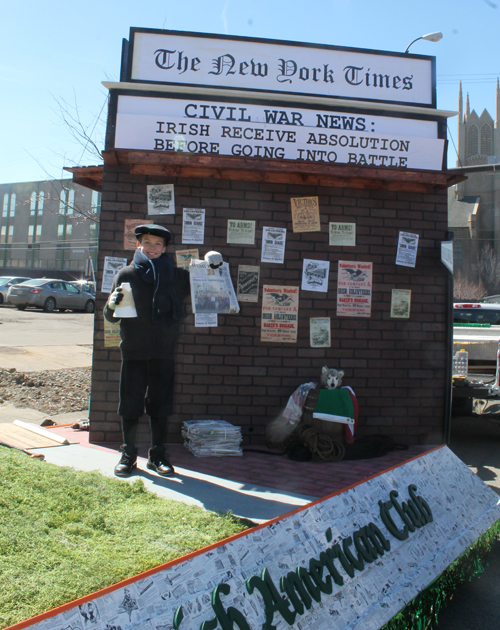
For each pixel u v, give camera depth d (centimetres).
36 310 2395
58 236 5459
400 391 579
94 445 510
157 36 557
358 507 310
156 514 298
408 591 286
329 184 557
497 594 342
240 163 514
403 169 543
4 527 244
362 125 575
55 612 178
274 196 558
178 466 459
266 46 570
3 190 5822
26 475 321
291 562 254
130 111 546
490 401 675
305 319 561
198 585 218
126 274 408
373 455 523
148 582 206
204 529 282
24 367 985
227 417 545
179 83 556
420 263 586
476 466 588
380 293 577
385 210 579
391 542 308
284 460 500
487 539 367
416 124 589
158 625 197
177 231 545
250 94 556
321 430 518
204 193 548
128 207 538
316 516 285
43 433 519
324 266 565
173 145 543
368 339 573
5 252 5809
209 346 545
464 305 956
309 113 565
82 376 954
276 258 557
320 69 579
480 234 6050
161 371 423
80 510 285
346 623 252
